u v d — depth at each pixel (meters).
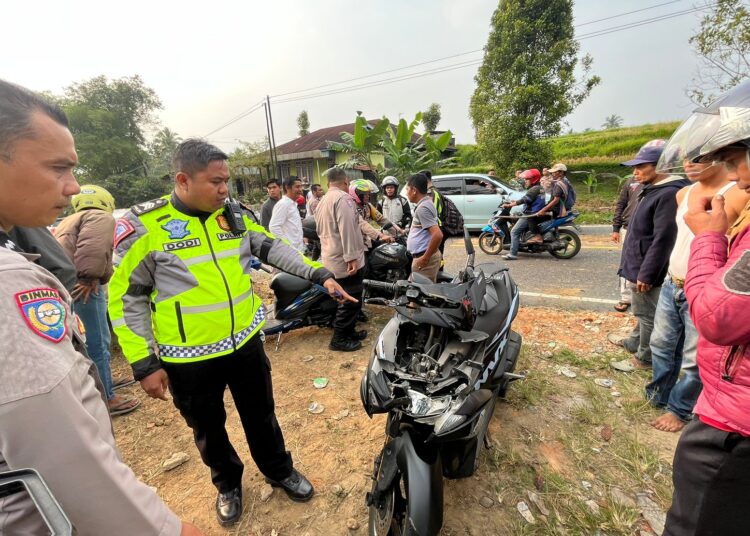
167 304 1.58
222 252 1.65
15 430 0.58
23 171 0.71
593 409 2.60
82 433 0.63
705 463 1.13
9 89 0.70
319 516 1.93
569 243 7.00
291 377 3.24
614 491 1.96
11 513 0.59
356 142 13.50
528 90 12.71
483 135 14.39
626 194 4.72
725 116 1.08
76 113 29.73
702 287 1.09
